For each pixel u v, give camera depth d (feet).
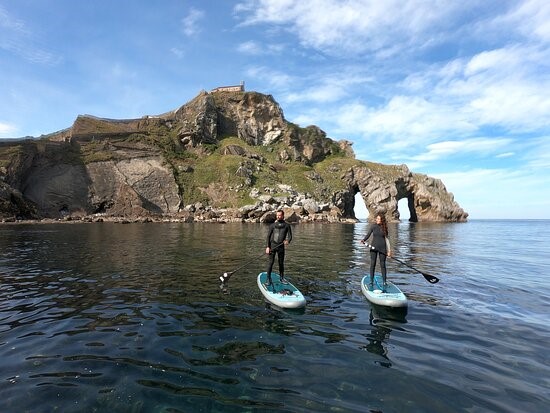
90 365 18.78
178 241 84.84
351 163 352.08
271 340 22.74
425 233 149.89
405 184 346.33
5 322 25.67
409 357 20.59
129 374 17.81
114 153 248.73
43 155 221.46
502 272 50.39
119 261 53.36
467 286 40.24
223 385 16.85
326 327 25.45
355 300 32.99
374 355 20.75
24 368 18.38
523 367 19.54
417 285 40.32
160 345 21.58
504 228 249.34
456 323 26.91
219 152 310.65
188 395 15.89
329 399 15.79
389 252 34.68
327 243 88.58
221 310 28.96
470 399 16.08
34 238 87.81
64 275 42.50
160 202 238.48
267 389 16.56
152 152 266.57
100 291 34.86
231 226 156.35
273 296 31.40
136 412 14.55
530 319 28.25
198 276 42.39
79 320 26.17
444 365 19.61
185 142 305.12
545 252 80.23
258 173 285.43
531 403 15.85
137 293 34.14
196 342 22.17
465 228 220.43
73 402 15.20
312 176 311.88
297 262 55.98
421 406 15.39
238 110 361.92
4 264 49.96
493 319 28.04
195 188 260.83
